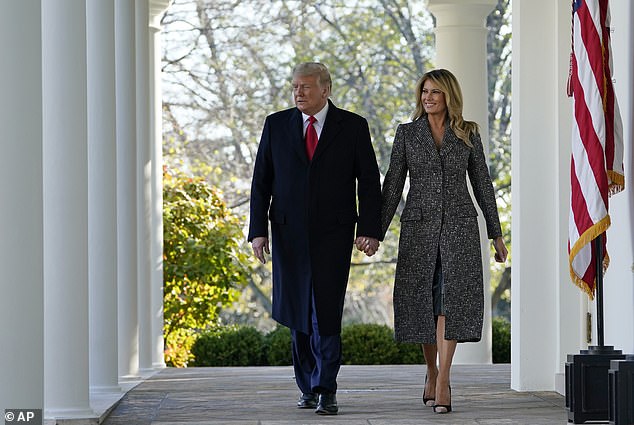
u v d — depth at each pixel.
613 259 18.53
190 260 37.47
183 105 57.25
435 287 18.03
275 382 23.92
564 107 21.48
